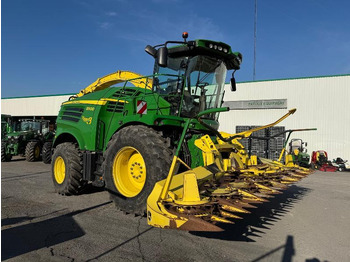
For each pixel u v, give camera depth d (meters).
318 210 5.43
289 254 3.34
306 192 7.43
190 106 5.17
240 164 4.70
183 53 5.05
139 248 3.34
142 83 6.38
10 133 14.19
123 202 4.41
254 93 18.47
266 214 5.00
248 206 3.41
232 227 4.21
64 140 6.88
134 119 4.62
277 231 4.13
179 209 3.12
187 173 3.39
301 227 4.35
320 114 16.94
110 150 4.66
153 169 4.06
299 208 5.54
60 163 6.30
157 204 3.23
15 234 3.75
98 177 5.34
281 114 17.81
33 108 26.98
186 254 3.21
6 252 3.20
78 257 3.09
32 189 6.69
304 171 5.72
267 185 4.51
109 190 4.61
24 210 4.85
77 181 5.81
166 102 4.91
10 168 10.86
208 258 3.13
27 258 3.05
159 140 4.19
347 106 16.38
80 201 5.53
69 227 4.03
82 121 5.93
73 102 6.48
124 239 3.61
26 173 9.48
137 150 4.27
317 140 16.95
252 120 18.50
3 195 5.99
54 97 25.95
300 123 17.36
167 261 3.03
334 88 16.69
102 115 5.63
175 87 5.04
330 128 16.72
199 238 3.72
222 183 4.11
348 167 15.17
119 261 3.01
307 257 3.28
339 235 4.05
